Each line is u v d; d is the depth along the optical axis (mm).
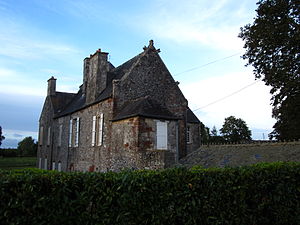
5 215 4098
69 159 22375
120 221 4816
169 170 5598
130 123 14188
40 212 4379
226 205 5734
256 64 18391
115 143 15453
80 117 21484
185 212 5359
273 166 6469
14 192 4250
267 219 6113
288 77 16391
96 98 19234
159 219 5094
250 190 5984
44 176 4547
